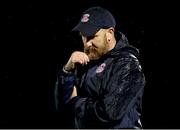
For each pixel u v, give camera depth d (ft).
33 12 57.98
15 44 59.82
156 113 60.59
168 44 57.31
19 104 62.18
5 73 61.41
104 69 20.35
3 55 60.39
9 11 58.23
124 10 56.54
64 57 59.16
